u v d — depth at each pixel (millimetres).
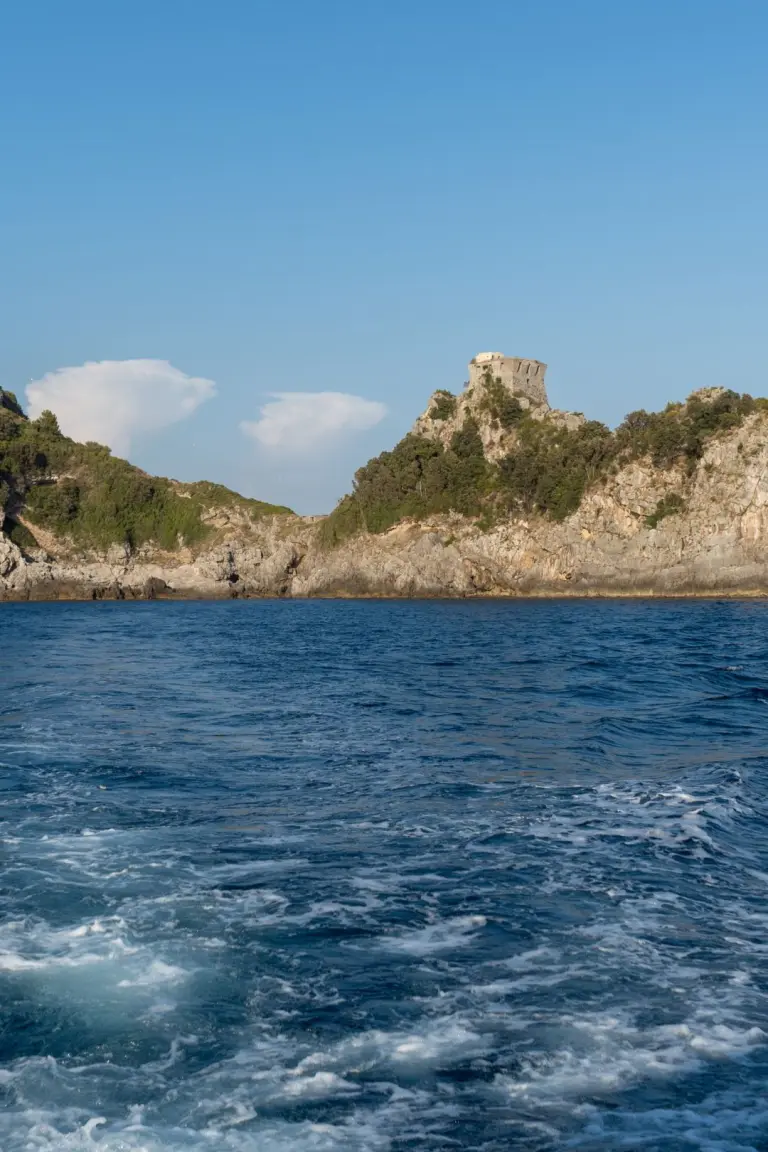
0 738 27625
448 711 32812
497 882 15109
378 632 80375
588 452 155375
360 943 12805
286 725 29922
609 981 11664
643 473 150375
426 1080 9555
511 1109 9086
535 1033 10422
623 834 17609
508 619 98188
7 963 12078
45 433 191500
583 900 14344
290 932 13148
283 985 11586
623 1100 9211
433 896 14516
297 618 105438
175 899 14359
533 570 154125
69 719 31234
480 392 176250
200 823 18547
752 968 12031
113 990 11414
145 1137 8648
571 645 63906
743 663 50250
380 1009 10992
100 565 168250
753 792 20750
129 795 20766
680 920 13586
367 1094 9328
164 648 63656
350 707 33875
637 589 148000
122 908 13977
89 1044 10219
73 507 177000
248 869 15766
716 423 150875
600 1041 10242
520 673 45656
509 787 21328
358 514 169875
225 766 23750
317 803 20078
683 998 11211
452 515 165750
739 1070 9680
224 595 165375
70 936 12945
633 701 35469
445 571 157000
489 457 169875
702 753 25297
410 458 171625
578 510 153750
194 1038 10344
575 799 20172
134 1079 9578
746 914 13836
